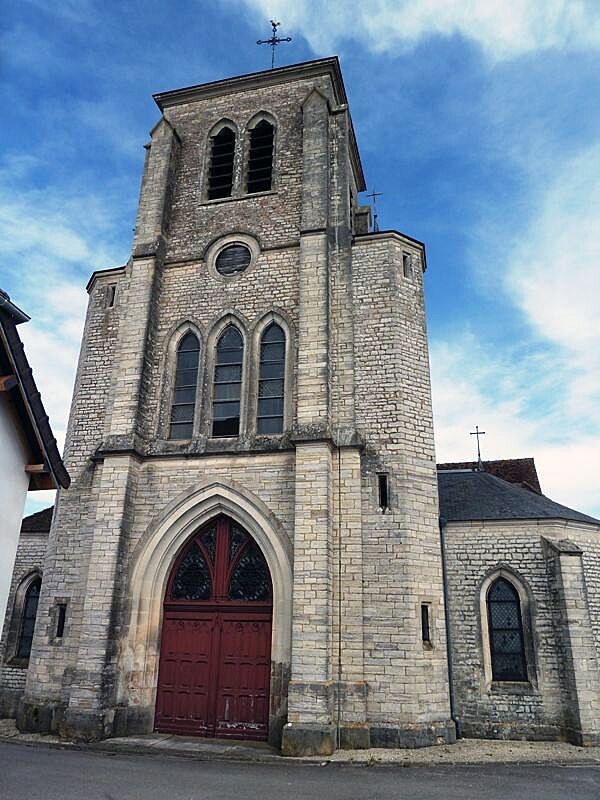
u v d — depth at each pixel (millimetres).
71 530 16891
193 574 16047
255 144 21281
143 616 15359
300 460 15102
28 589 21172
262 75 21484
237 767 11617
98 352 19125
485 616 16281
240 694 14711
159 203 19859
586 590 16344
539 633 15773
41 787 9438
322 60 21078
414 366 16828
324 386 15969
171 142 21016
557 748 13945
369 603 14453
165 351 18188
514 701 15320
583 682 14797
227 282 18578
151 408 17562
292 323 17516
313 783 10250
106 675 14359
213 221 19703
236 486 15734
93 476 17359
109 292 19953
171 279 19141
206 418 17219
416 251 18391
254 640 15062
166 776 10578
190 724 14719
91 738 13711
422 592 14727
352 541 14828
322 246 17688
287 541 15000
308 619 13734
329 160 19453
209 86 21875
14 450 10172
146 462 16703
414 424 16172
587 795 9547
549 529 16547
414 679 13797
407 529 14938
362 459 15773
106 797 8977
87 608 14922
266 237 18875
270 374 17375
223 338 18203
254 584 15531
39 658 15734
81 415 18359
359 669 13828
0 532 9711
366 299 17438
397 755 12633
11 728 15562
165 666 15359
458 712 15500
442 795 9438
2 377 9641
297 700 13180
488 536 16844
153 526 15969
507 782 10461
